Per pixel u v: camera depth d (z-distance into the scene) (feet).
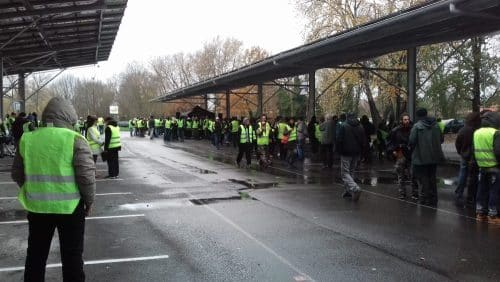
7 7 55.01
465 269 19.29
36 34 76.69
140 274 18.76
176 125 126.21
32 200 14.57
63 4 58.34
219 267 19.57
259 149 59.98
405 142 35.58
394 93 99.66
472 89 84.48
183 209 31.32
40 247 14.83
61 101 15.47
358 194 34.40
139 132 163.22
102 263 20.12
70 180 14.71
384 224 27.14
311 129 72.64
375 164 60.54
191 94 149.18
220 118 107.14
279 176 49.06
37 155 14.65
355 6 104.73
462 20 44.73
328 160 57.41
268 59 70.33
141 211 30.66
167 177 48.06
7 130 74.90
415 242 23.32
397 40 54.24
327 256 21.03
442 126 59.62
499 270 19.17
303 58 62.39
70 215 14.73
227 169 55.98
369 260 20.47
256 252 21.63
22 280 18.16
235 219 28.32
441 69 86.53
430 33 51.31
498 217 28.60
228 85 113.60
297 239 23.85
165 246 22.61
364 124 60.54
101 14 69.82
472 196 33.01
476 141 28.43
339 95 110.11
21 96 107.04
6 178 47.47
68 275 14.82
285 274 18.72
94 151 50.44
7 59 90.94
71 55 106.42
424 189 33.86
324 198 35.60
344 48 54.54
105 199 35.01
